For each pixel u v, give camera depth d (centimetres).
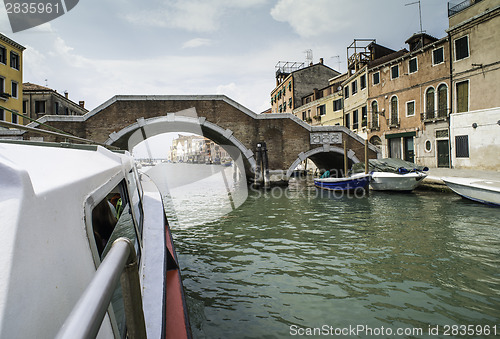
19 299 54
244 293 481
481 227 807
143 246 258
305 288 491
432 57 1966
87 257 94
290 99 3775
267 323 401
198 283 519
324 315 417
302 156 2005
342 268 564
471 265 562
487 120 1688
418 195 1362
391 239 723
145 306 192
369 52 2714
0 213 59
